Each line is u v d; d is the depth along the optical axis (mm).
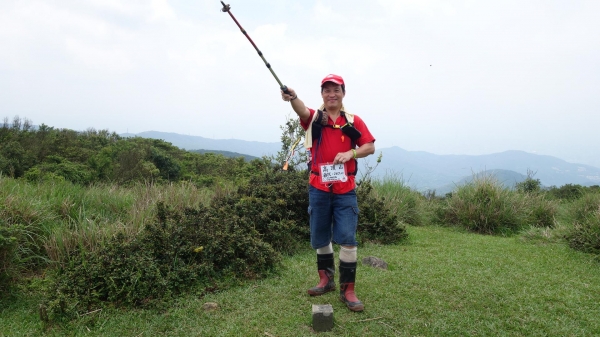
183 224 4051
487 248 5668
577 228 5773
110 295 3266
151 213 5125
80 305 3135
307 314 3148
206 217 4227
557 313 3205
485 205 8039
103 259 3424
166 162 23406
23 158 15789
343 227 3256
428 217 8586
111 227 4367
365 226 5965
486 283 3895
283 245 5055
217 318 3086
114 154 21984
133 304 3260
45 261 3994
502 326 2965
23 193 5117
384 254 5113
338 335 2809
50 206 4918
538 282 3975
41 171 13562
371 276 4066
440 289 3693
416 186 9641
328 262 3576
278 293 3580
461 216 8062
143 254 3594
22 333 2793
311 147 3275
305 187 5762
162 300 3289
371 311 3186
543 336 2818
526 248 5703
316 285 3689
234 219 4391
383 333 2840
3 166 13430
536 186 11141
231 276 3879
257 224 4953
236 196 5512
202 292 3549
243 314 3152
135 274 3352
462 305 3330
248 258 4098
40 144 20281
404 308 3258
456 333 2850
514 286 3822
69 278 3305
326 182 3199
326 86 3238
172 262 3684
